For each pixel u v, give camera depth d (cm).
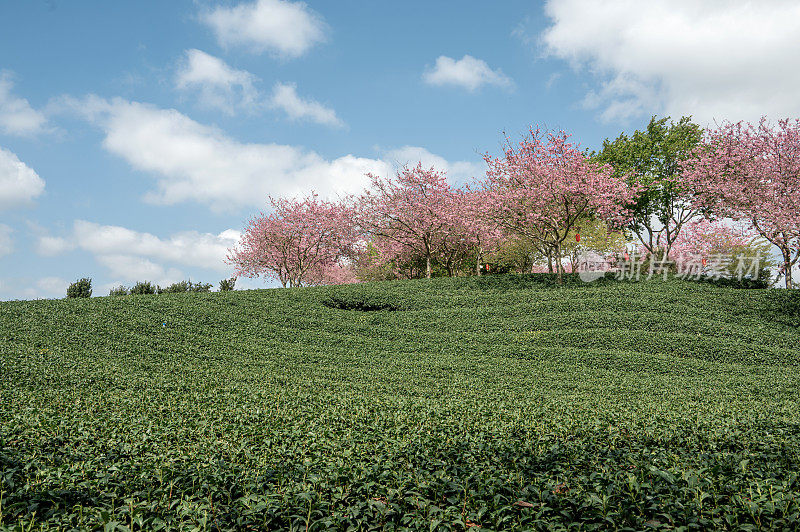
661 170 3338
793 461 598
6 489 490
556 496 479
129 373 1222
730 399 1193
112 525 402
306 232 3662
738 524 417
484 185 3209
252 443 707
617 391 1272
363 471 543
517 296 2520
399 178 3344
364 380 1347
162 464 585
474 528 441
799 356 1678
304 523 462
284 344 1739
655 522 423
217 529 453
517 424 802
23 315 1730
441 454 632
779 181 2433
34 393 978
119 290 3219
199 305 2144
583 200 2734
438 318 2247
